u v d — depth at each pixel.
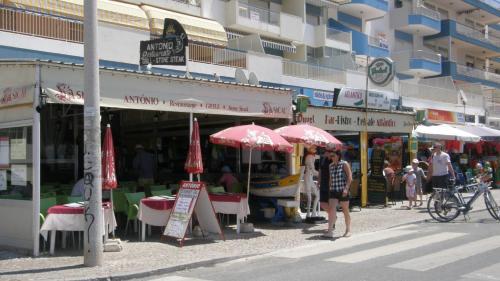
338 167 11.41
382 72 21.03
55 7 18.84
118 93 10.55
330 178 11.48
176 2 24.83
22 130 9.97
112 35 19.52
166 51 13.76
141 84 10.94
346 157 19.55
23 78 9.79
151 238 11.34
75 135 15.91
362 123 17.27
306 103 14.83
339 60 31.61
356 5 35.31
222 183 14.41
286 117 14.32
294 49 31.47
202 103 12.06
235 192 14.25
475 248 9.53
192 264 8.84
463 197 13.59
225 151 17.12
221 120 16.08
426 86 34.03
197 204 11.26
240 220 12.47
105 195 11.52
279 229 12.76
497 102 43.69
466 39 47.06
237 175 15.51
